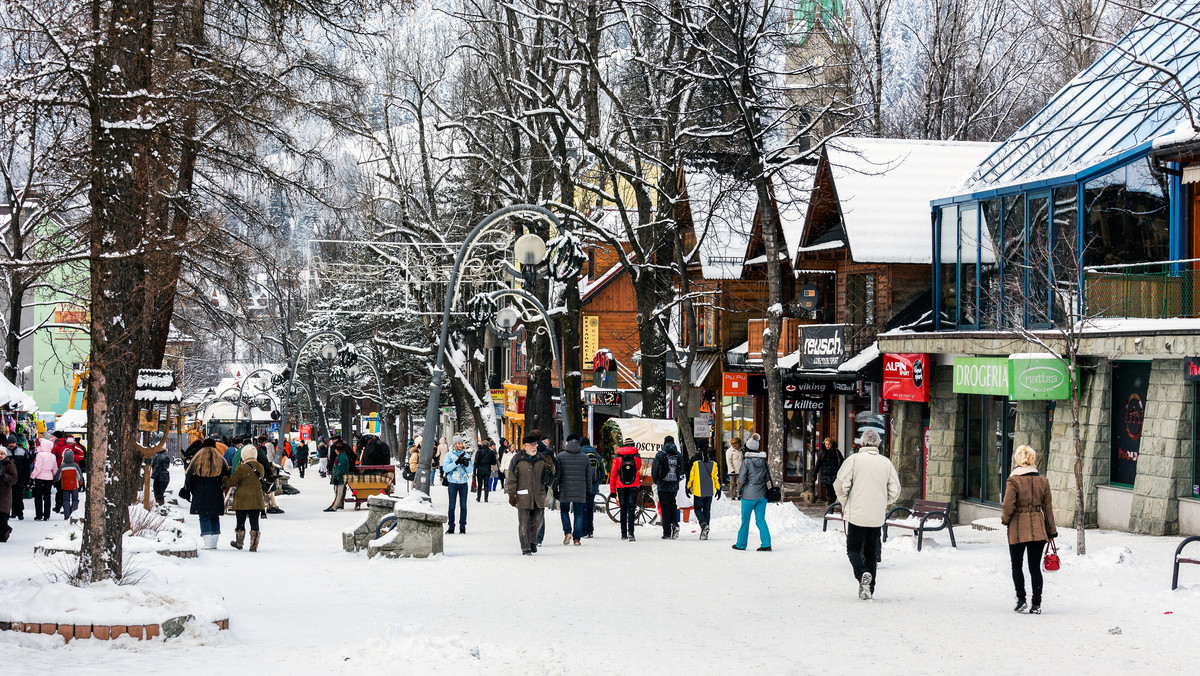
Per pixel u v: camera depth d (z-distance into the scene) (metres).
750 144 29.39
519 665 9.98
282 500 39.81
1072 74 47.00
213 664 9.83
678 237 32.47
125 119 12.72
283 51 20.31
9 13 13.45
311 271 37.09
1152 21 28.30
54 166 17.53
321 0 18.80
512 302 40.91
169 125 15.49
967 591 15.21
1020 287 27.17
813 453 39.97
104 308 12.34
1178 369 21.66
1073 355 19.05
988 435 28.47
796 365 36.84
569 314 38.78
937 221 30.80
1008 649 11.04
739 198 33.28
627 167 32.03
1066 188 25.70
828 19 42.59
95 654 10.16
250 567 18.17
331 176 22.20
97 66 12.62
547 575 17.42
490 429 49.72
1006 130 52.81
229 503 30.83
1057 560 13.85
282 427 45.66
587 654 10.78
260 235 22.39
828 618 13.09
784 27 32.19
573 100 37.53
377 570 18.08
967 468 29.31
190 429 78.69
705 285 45.22
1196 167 22.00
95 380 12.30
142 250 12.74
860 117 30.39
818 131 36.81
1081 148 26.28
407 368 72.88
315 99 20.80
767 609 13.87
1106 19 42.47
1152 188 23.89
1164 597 14.18
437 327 47.94
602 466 30.47
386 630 10.98
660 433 32.72
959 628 12.28
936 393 30.05
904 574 17.06
